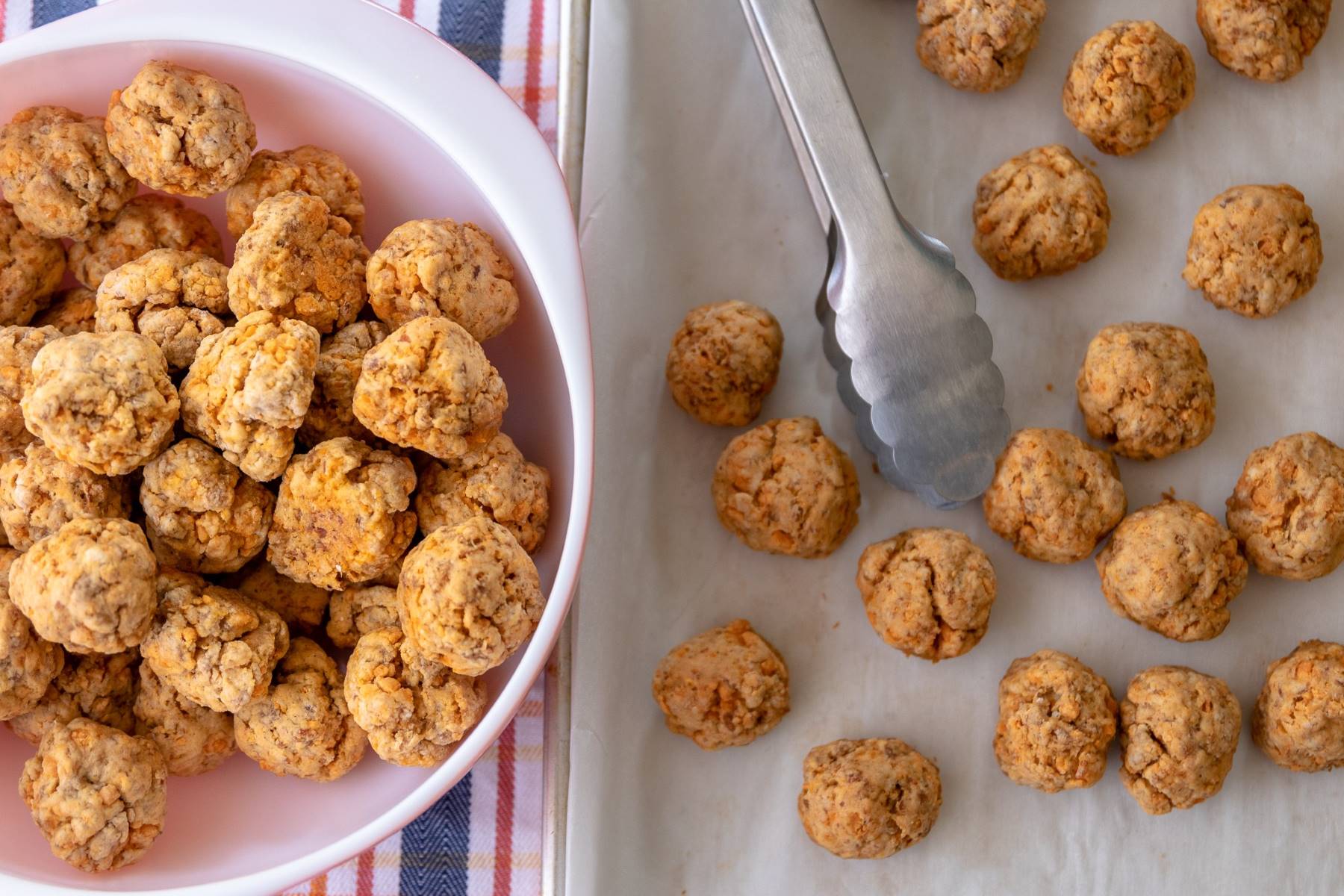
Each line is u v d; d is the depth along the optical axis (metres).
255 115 0.55
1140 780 0.57
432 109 0.53
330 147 0.56
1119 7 0.60
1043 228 0.58
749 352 0.58
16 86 0.54
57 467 0.52
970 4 0.58
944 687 0.59
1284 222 0.58
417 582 0.51
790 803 0.59
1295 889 0.58
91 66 0.54
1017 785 0.58
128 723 0.53
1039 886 0.58
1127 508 0.59
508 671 0.54
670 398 0.59
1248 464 0.58
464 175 0.54
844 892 0.58
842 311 0.56
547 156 0.53
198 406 0.52
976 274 0.59
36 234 0.54
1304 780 0.58
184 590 0.52
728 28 0.59
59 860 0.53
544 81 0.60
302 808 0.54
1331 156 0.59
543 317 0.54
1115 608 0.58
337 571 0.52
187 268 0.53
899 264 0.55
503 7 0.60
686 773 0.59
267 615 0.52
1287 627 0.59
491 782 0.59
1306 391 0.59
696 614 0.59
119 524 0.51
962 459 0.56
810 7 0.55
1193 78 0.59
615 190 0.59
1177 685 0.57
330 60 0.53
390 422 0.51
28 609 0.51
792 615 0.59
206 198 0.56
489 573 0.51
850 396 0.58
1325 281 0.59
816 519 0.57
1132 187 0.60
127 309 0.53
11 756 0.53
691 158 0.59
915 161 0.60
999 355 0.59
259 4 0.53
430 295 0.52
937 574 0.57
